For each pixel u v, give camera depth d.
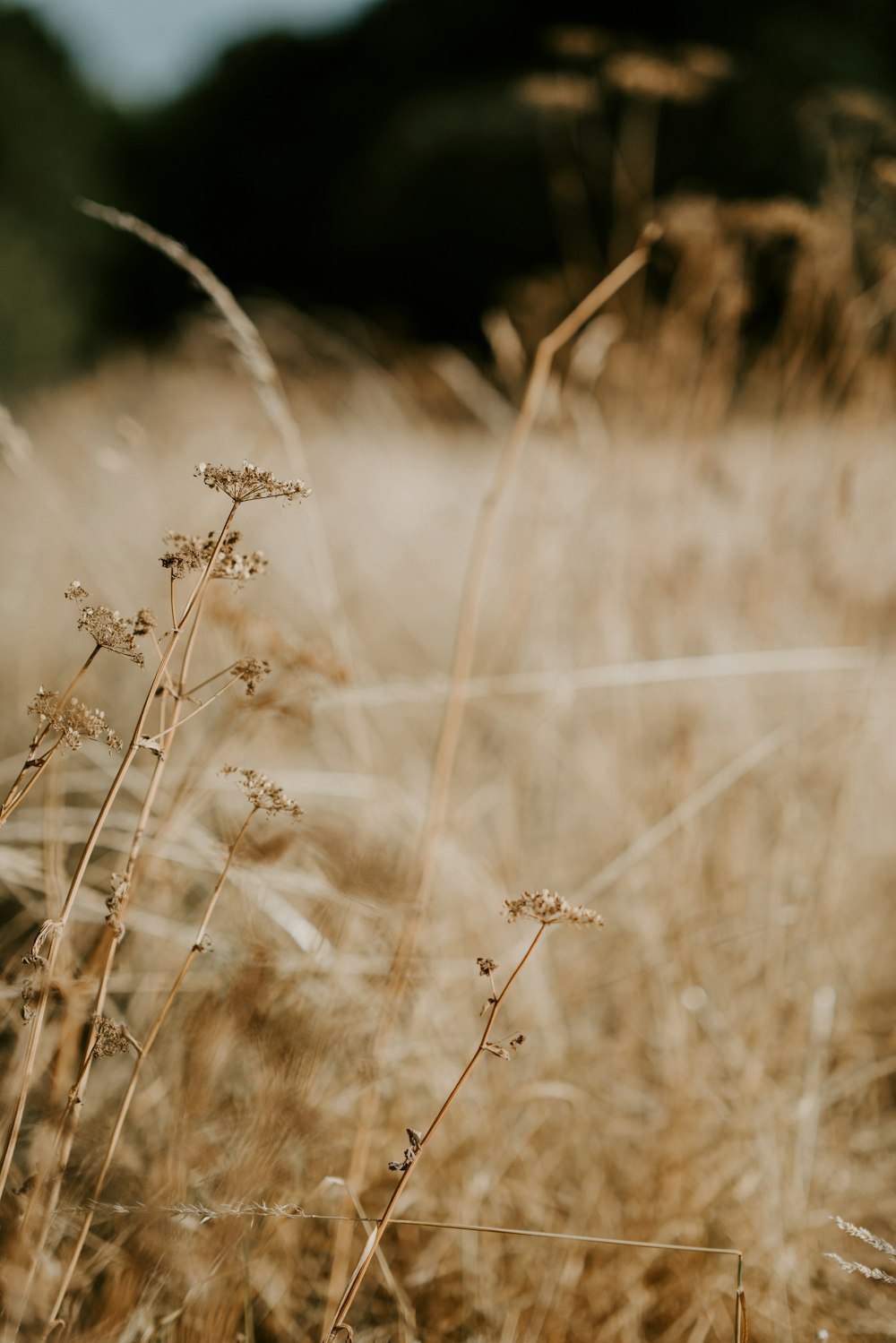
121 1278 1.71
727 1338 1.87
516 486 3.46
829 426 3.33
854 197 3.41
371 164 21.00
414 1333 1.82
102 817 1.61
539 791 3.07
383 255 19.58
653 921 2.33
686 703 2.92
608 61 3.80
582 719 3.13
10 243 19.89
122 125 27.73
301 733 2.56
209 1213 1.66
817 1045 2.04
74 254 22.23
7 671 3.34
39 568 3.43
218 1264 1.71
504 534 3.81
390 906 1.90
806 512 3.26
